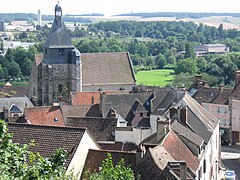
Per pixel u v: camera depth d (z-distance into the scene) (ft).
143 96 346.95
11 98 380.78
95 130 247.91
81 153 162.50
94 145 172.14
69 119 256.32
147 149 165.78
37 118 287.07
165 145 176.86
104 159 163.43
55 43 430.20
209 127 252.83
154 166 150.41
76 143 162.09
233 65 600.80
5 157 87.30
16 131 170.71
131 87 468.75
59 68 431.02
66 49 433.07
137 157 158.61
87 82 456.86
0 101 375.66
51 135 166.71
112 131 246.47
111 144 239.30
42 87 436.35
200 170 200.13
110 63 471.62
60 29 434.30
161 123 193.98
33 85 451.94
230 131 399.24
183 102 263.08
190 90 465.88
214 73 607.37
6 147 89.15
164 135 188.55
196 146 199.00
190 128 233.55
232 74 590.14
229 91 425.69
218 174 283.38
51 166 96.89
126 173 131.34
